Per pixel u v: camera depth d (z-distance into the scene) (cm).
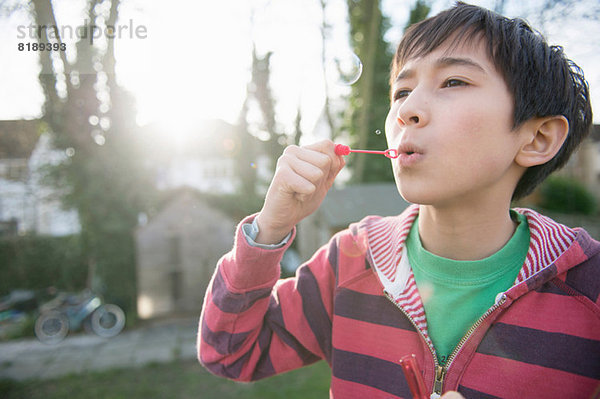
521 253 68
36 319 626
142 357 500
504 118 60
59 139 623
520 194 76
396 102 70
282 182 68
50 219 799
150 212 708
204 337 83
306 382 386
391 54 748
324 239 601
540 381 60
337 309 81
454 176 58
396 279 75
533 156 63
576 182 790
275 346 85
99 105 625
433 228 71
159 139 696
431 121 59
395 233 81
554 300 62
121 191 659
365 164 777
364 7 707
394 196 625
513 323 63
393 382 70
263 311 81
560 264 63
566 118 67
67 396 391
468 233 67
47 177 652
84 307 622
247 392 372
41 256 816
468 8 68
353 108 825
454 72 60
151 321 666
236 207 855
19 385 426
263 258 73
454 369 65
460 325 68
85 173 645
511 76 60
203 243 693
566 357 59
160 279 675
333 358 80
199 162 934
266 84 961
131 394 384
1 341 608
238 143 934
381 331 75
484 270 67
